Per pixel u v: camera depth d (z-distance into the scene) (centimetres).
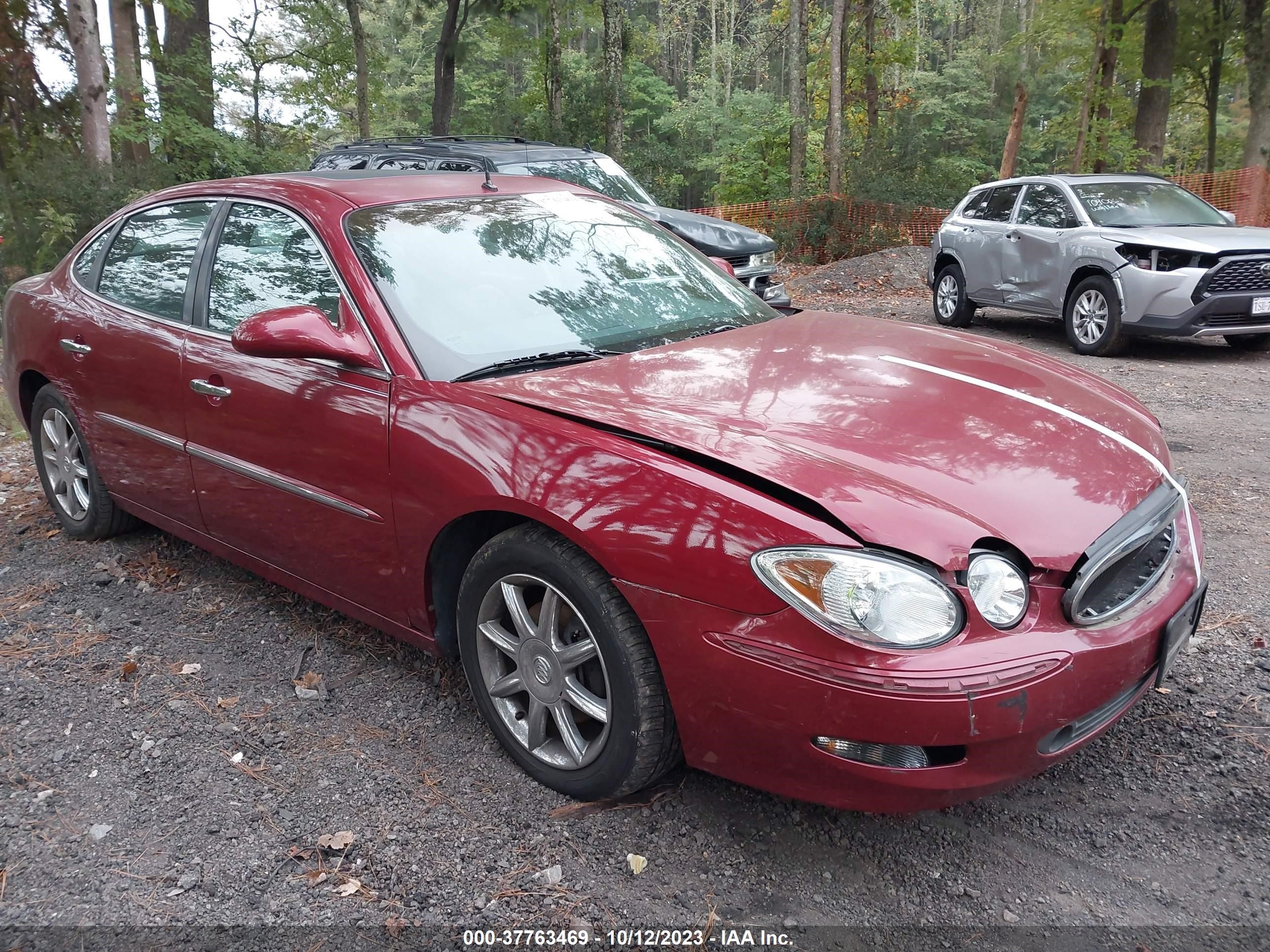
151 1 1870
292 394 303
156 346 359
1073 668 211
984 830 247
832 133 2000
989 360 310
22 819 257
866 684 199
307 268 311
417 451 268
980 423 254
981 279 1042
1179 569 257
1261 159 1802
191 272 357
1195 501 472
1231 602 365
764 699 211
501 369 282
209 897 228
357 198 326
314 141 2402
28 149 1517
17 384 457
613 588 236
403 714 305
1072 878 229
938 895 224
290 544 323
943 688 198
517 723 273
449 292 302
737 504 215
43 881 234
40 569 423
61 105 1650
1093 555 218
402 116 5066
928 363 297
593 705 248
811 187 2178
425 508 268
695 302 348
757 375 279
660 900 224
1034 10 2350
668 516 222
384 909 223
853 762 209
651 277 350
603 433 243
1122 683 224
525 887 229
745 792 262
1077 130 2188
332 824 253
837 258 1800
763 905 222
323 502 300
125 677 330
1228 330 823
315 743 290
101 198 1240
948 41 5219
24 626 370
